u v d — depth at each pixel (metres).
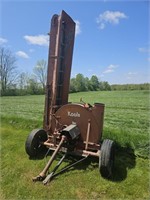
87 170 4.36
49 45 5.25
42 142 5.04
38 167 4.48
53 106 5.21
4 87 49.31
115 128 8.22
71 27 5.79
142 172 4.37
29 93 52.25
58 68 5.24
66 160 4.86
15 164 4.64
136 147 5.48
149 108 17.44
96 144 4.68
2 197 3.42
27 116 11.61
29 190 3.60
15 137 6.89
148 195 3.55
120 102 23.48
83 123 4.80
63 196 3.46
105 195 3.53
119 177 4.14
